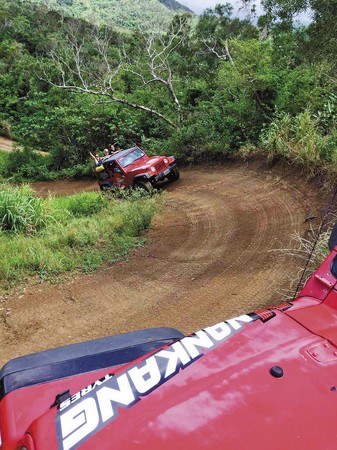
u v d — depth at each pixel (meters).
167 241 8.66
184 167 17.27
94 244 8.77
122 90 29.66
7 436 2.08
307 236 7.04
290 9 11.27
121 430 1.42
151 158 15.09
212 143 16.11
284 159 11.80
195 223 9.61
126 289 6.50
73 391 2.34
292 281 5.41
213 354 1.77
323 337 1.87
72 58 43.88
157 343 2.78
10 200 10.39
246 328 1.95
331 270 2.37
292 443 1.34
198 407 1.48
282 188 10.55
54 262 7.58
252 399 1.51
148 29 26.41
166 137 22.48
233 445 1.33
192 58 35.47
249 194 11.00
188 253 7.73
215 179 13.78
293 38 12.59
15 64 52.53
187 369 1.69
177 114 22.58
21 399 2.30
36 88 42.62
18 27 77.50
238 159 14.70
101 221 10.12
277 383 1.58
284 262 6.28
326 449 1.33
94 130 25.22
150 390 1.60
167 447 1.33
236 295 5.61
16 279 7.16
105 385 1.68
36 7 109.50
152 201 11.84
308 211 8.38
